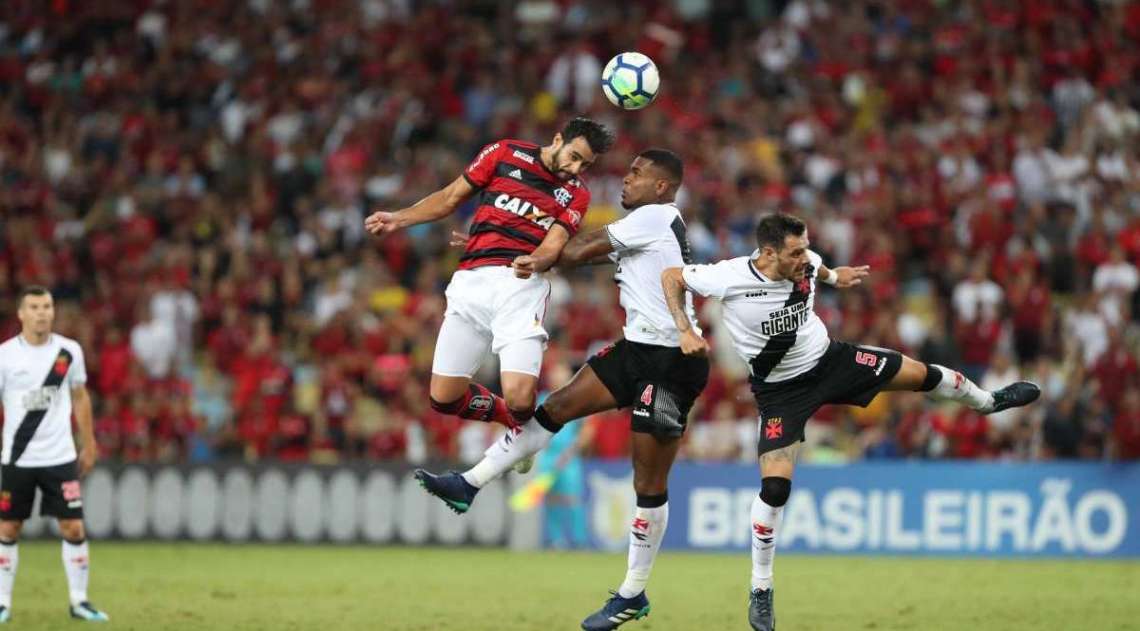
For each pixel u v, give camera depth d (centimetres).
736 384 6075
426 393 6138
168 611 3606
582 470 5584
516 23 8931
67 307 6812
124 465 5850
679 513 5519
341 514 5722
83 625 3325
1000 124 7450
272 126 8194
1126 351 5788
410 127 8088
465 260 2995
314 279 7169
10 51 9062
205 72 8650
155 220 7719
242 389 6294
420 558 5216
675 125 7800
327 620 3450
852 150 7462
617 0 8900
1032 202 7106
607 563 5050
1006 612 3662
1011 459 5641
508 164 2970
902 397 5766
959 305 6419
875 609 3725
